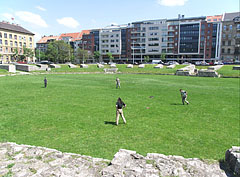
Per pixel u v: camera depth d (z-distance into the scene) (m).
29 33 101.25
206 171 5.83
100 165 6.38
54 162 6.46
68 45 91.31
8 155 6.89
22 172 5.77
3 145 7.77
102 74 51.31
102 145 9.09
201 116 13.66
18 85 28.34
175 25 98.38
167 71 51.91
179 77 42.44
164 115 13.87
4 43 88.00
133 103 17.53
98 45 118.19
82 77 41.94
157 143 9.41
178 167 6.01
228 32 87.06
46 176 5.60
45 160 6.58
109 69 57.59
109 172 5.66
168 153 8.45
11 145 7.76
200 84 31.11
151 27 102.81
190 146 9.14
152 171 5.75
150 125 11.83
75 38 130.62
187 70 49.16
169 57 102.75
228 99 19.38
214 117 13.43
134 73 54.47
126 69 58.84
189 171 5.82
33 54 98.69
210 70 44.81
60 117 13.09
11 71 48.88
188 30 95.50
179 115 13.88
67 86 28.05
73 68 60.09
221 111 14.91
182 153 8.48
